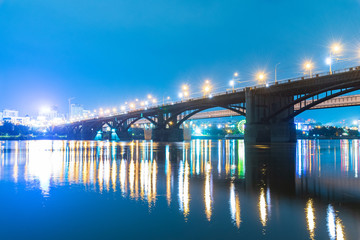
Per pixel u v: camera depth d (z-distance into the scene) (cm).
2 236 1059
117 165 3228
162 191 1770
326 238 1017
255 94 8262
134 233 1080
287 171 2664
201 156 4472
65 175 2448
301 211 1330
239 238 1022
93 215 1291
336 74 6359
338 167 2962
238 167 2988
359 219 1212
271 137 8269
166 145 9444
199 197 1606
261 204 1451
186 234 1063
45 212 1341
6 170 2803
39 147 8231
